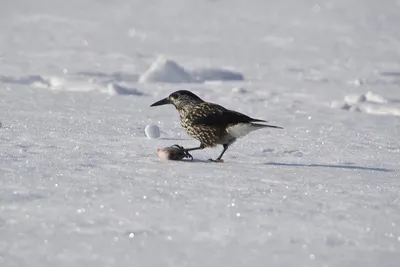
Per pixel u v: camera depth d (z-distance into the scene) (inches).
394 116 701.3
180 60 1134.4
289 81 954.1
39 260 251.9
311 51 1330.0
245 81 944.9
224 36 1539.1
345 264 261.1
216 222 303.4
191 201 332.5
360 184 384.8
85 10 1996.8
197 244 275.7
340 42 1482.5
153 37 1481.3
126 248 267.7
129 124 573.3
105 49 1249.4
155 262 254.5
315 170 421.4
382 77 1012.5
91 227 289.7
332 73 1048.2
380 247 281.7
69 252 261.1
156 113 649.6
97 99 723.4
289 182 381.7
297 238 288.0
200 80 943.0
